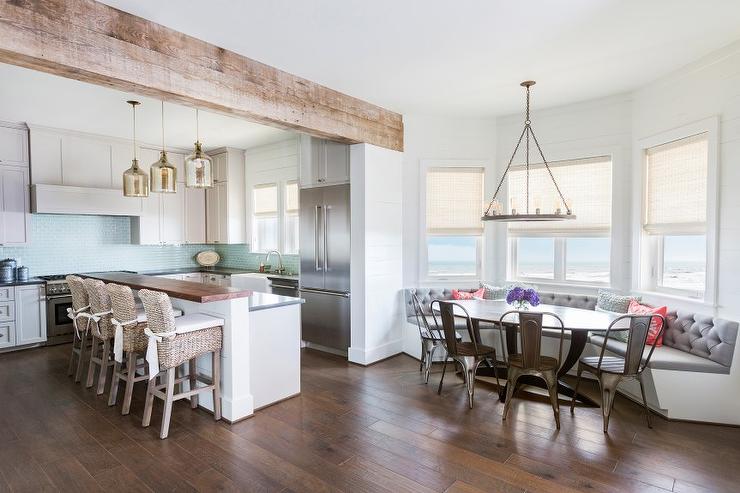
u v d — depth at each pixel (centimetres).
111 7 259
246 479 245
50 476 247
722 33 308
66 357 486
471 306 412
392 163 491
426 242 522
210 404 336
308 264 523
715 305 342
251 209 677
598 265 465
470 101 457
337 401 361
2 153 508
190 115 484
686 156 376
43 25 232
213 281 664
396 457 269
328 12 272
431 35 306
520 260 518
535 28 297
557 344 443
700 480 245
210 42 310
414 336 487
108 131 558
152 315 292
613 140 444
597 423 320
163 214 651
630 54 342
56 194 533
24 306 512
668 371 320
